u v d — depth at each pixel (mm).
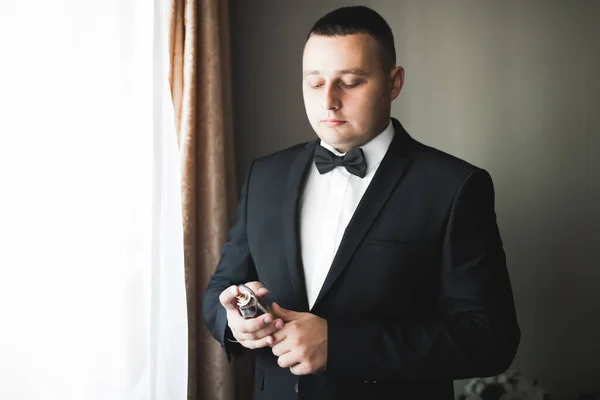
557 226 2342
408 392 1379
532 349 2367
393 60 1408
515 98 2318
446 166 1401
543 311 2361
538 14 2299
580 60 2297
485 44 2312
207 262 1943
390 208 1382
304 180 1519
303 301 1393
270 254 1458
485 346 1279
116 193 1288
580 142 2316
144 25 1354
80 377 1186
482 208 1372
